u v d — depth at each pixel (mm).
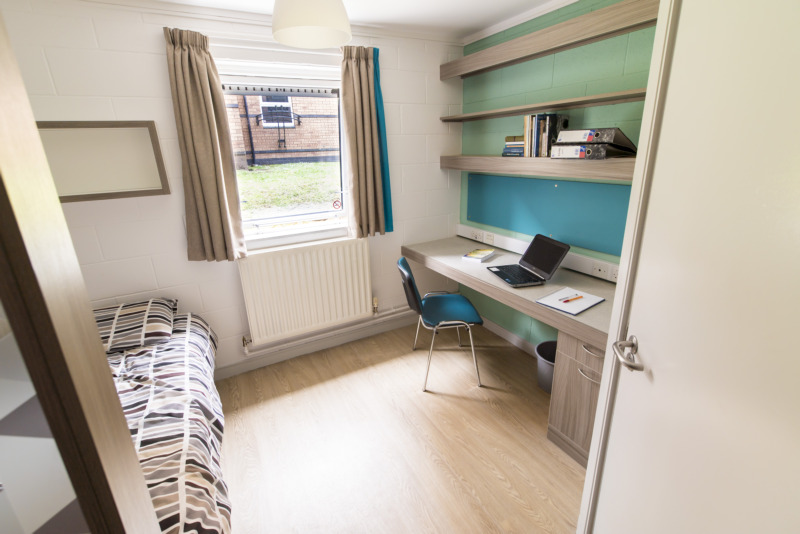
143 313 1981
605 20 1709
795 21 562
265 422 2131
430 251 2826
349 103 2445
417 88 2770
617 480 1115
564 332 1753
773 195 609
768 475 657
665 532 932
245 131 2398
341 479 1746
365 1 2053
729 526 747
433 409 2203
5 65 383
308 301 2664
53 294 402
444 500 1631
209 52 2020
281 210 2648
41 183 420
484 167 2527
